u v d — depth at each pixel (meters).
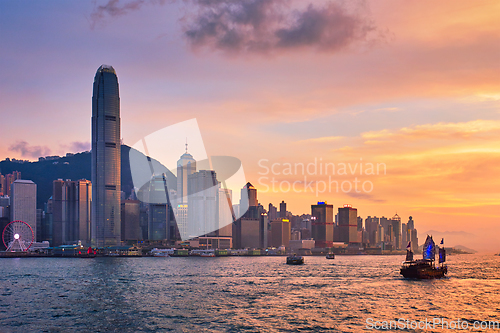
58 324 98.25
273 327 95.88
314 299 138.12
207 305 125.25
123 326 96.62
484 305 127.81
